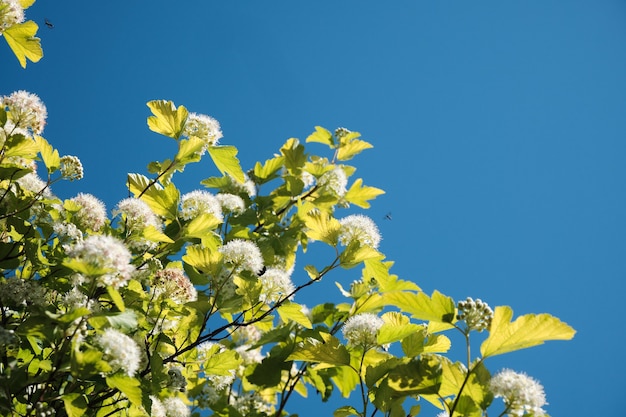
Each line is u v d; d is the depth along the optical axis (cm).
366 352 489
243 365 679
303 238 739
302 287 559
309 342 452
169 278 526
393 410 385
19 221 516
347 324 462
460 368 367
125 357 374
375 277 559
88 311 371
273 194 759
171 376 518
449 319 376
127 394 377
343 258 555
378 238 578
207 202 592
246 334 702
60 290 504
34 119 524
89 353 357
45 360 427
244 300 550
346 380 543
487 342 355
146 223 537
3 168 505
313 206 732
